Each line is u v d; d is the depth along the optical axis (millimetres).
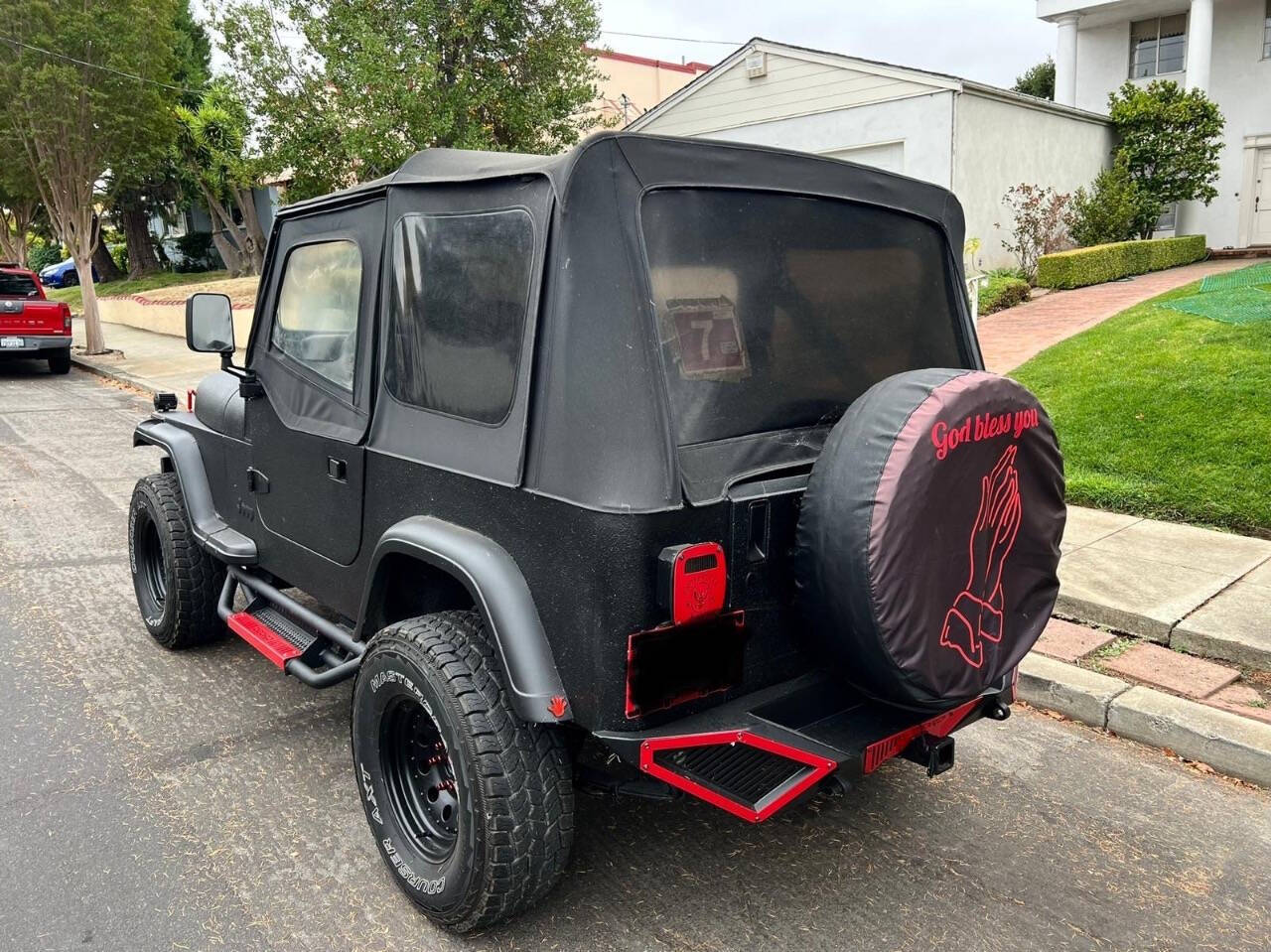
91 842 3240
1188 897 2992
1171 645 4512
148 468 9164
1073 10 18828
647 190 2471
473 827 2537
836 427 2486
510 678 2451
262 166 14469
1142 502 6145
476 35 14094
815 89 15227
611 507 2305
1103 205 16781
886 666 2387
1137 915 2904
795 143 15664
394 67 13188
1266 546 5496
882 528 2287
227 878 3057
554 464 2418
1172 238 17344
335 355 3342
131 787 3586
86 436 10781
